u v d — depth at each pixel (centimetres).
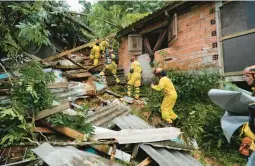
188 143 488
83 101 623
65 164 263
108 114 543
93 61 993
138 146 385
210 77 582
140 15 1257
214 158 457
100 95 725
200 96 610
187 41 682
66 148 322
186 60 685
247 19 526
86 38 1219
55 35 1028
